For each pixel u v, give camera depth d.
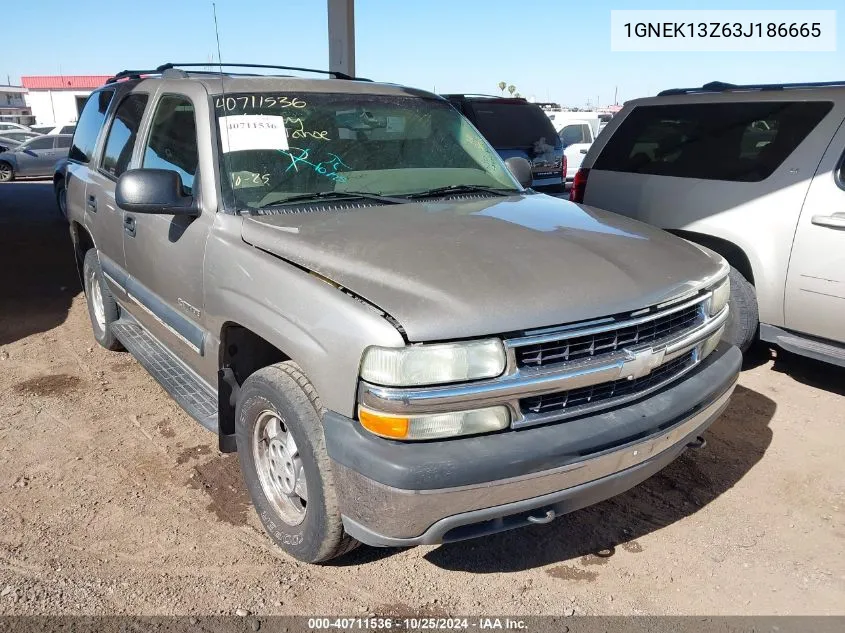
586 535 3.32
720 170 5.17
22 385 4.88
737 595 2.91
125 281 4.52
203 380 3.67
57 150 21.48
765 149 4.93
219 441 3.35
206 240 3.28
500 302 2.45
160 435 4.18
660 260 2.99
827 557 3.15
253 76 3.86
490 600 2.88
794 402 4.70
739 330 4.91
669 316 2.83
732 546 3.23
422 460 2.32
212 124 3.43
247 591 2.89
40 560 3.04
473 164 4.05
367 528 2.48
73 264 8.80
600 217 3.55
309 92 3.79
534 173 11.18
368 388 2.38
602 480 2.60
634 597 2.90
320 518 2.70
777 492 3.66
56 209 13.61
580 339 2.55
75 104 51.16
